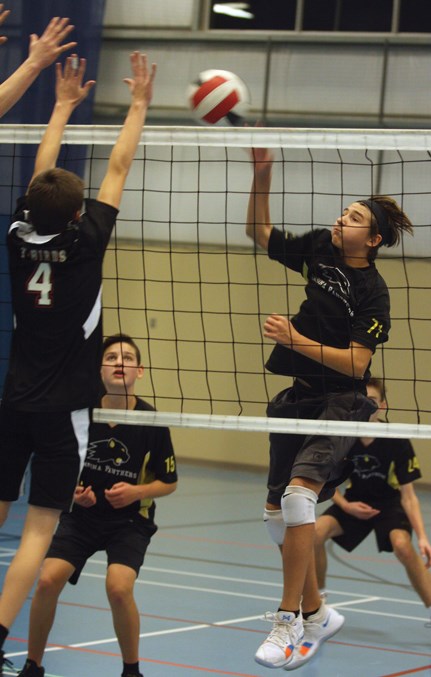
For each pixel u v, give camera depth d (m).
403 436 9.28
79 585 14.84
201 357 30.92
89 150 28.17
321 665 11.33
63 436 8.47
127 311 30.80
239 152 29.58
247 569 16.88
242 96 10.69
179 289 30.61
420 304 28.11
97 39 29.39
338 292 9.55
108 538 9.85
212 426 9.62
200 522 21.78
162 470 10.02
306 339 9.20
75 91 9.68
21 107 27.94
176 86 30.42
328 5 29.58
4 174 27.17
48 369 8.45
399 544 12.76
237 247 29.94
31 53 9.52
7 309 26.66
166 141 9.86
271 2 30.03
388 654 11.92
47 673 10.43
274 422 9.43
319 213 27.86
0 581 14.07
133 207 30.22
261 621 13.23
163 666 10.91
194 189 29.78
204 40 30.23
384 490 13.38
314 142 9.65
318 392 9.73
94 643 11.70
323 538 13.09
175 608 13.78
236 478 29.80
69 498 8.51
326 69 29.36
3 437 8.70
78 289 8.42
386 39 28.89
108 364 10.07
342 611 14.17
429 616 14.05
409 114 28.62
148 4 30.55
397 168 27.69
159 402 31.27
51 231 8.48
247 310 30.30
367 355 9.27
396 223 10.00
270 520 10.06
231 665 11.09
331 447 9.36
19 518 20.73
